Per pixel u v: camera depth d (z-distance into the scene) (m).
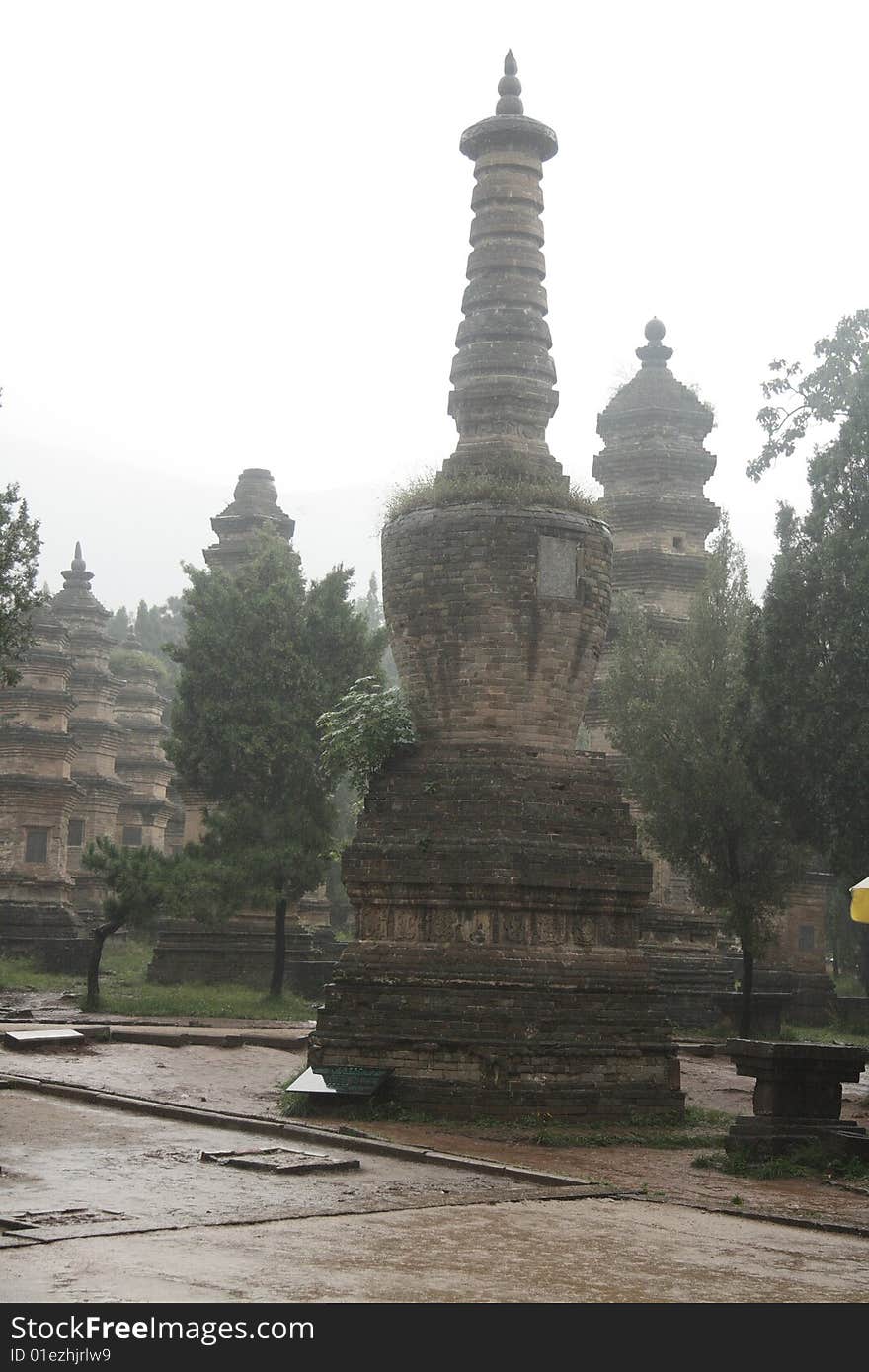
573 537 36.03
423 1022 32.44
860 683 50.59
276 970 65.62
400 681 36.81
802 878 59.16
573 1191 23.97
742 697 55.12
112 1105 31.08
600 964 33.84
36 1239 18.33
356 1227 20.05
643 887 34.44
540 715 35.38
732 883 57.84
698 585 65.06
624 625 63.38
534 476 36.88
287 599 70.00
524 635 35.22
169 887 60.16
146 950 91.31
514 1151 28.64
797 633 52.09
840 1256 19.98
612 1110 32.38
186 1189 22.50
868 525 52.66
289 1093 32.12
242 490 85.50
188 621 70.88
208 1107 31.92
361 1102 31.66
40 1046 40.47
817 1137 28.38
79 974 77.38
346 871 33.94
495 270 39.31
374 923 33.97
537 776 34.44
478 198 39.94
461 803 33.91
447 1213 21.42
